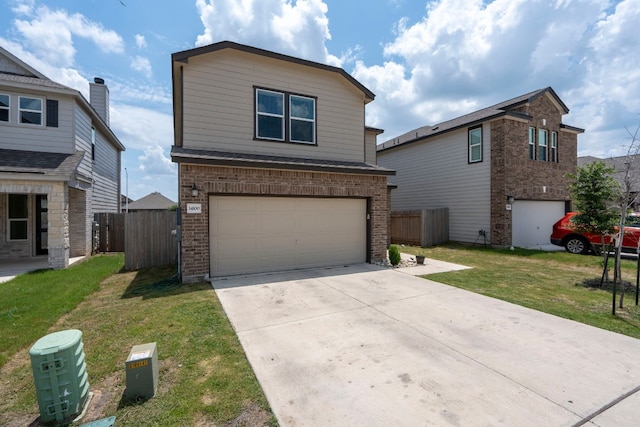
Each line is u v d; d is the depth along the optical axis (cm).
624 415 250
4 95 1003
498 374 310
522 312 498
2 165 877
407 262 942
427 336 403
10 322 454
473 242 1400
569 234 1139
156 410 258
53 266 881
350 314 487
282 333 414
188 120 793
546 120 1417
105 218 1303
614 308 494
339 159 982
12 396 285
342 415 250
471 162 1413
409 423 240
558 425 238
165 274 812
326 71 953
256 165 736
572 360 340
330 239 877
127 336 405
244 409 259
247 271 769
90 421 247
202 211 704
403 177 1819
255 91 866
